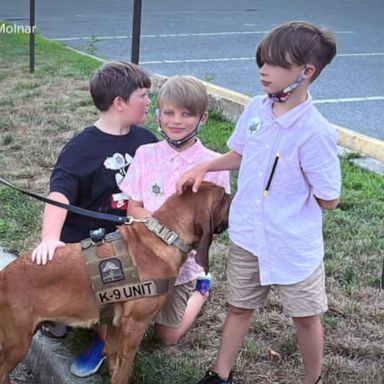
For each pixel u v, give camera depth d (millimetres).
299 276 2939
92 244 2947
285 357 3549
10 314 2908
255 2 23953
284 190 2891
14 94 9352
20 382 3660
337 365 3443
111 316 2975
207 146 6781
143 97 3463
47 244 2998
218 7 22328
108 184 3465
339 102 9484
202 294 3729
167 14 20141
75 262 2910
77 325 2996
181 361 3465
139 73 3467
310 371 3178
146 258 2891
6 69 11211
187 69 11664
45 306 2924
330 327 3805
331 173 2842
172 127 3203
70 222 3539
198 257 2883
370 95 9961
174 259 2918
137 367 3377
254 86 10328
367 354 3602
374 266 4484
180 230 2924
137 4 5816
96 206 3502
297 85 2797
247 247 2988
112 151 3473
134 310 2912
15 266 2949
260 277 2977
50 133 7586
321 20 19172
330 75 11453
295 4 23297
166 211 2959
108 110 3459
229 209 3029
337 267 4438
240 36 15891
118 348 3094
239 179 3010
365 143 6934
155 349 3594
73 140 3494
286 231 2902
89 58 12328
